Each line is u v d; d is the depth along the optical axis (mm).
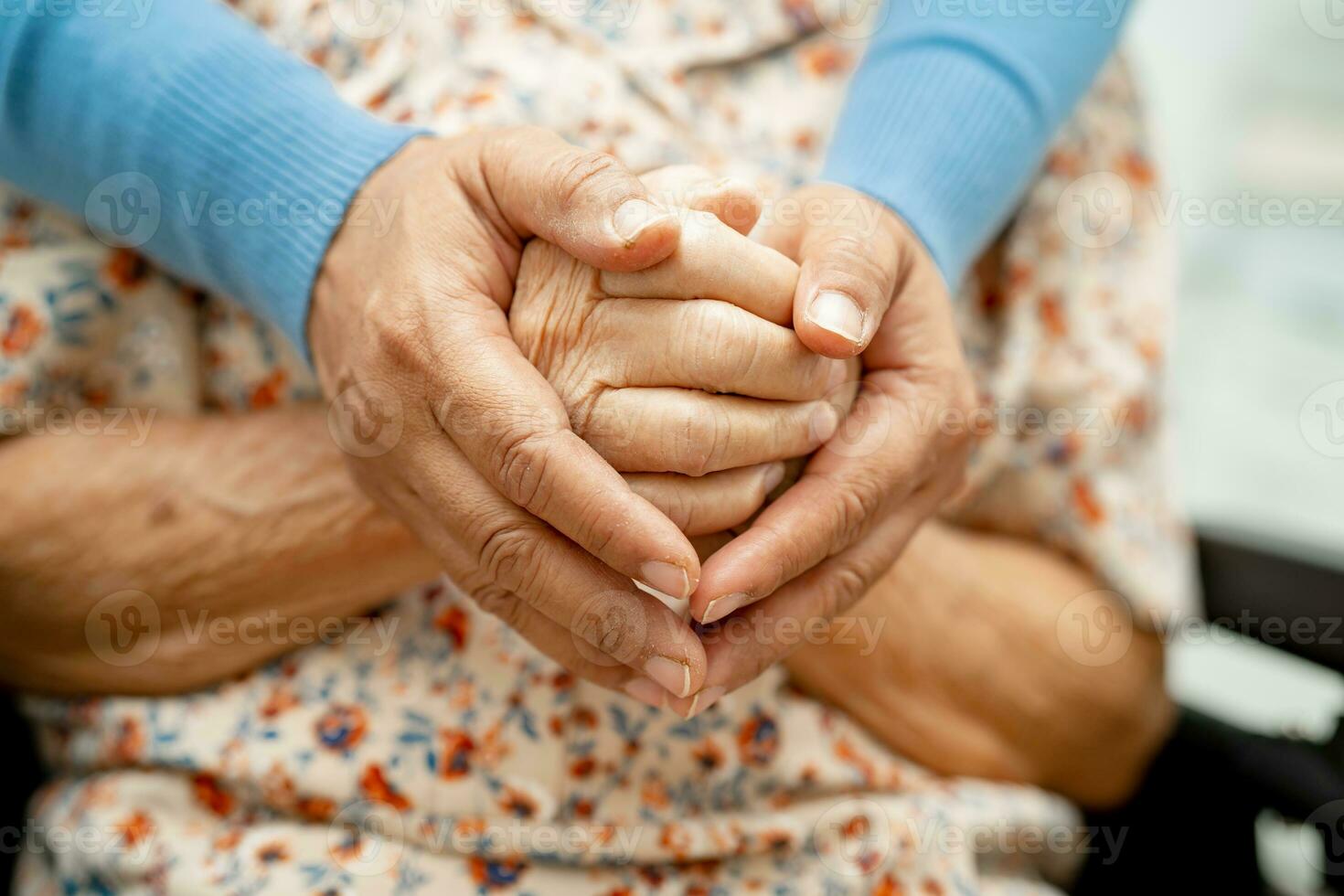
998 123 523
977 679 548
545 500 430
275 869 487
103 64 481
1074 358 570
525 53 523
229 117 478
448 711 504
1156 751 581
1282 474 996
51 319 507
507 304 454
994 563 566
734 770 517
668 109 528
